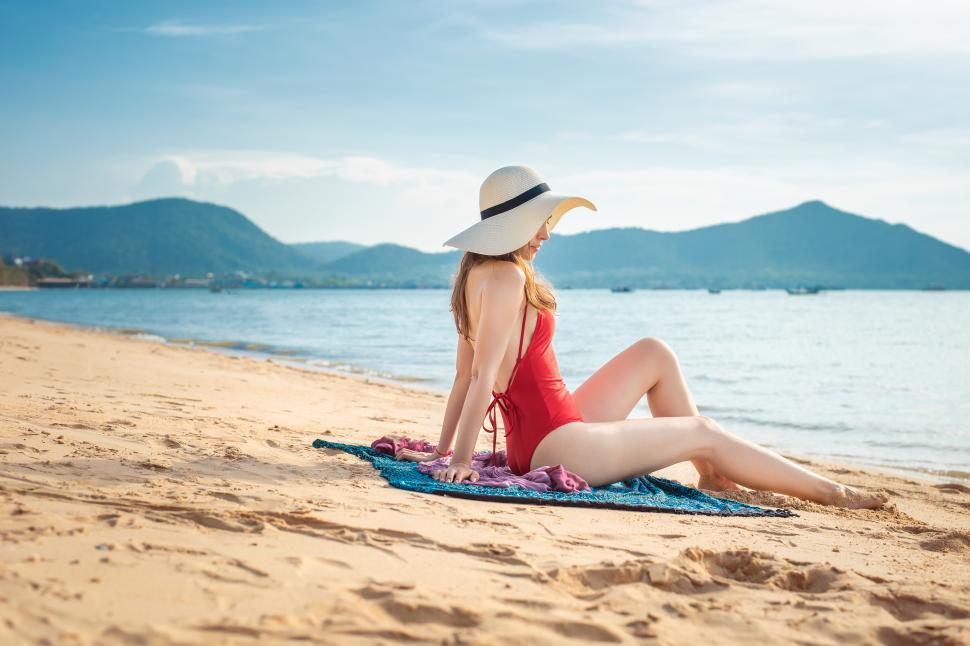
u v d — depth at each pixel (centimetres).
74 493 314
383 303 8569
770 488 437
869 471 725
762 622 224
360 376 1424
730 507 389
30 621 181
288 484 373
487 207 420
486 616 210
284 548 262
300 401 886
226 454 435
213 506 312
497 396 425
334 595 217
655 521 358
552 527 329
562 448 405
